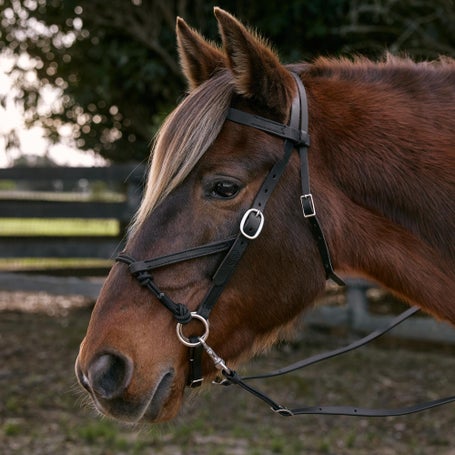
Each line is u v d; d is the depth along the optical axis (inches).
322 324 280.8
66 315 341.7
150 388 83.9
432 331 262.8
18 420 211.8
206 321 86.6
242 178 87.1
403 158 93.1
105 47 321.4
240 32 86.9
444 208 92.4
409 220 93.3
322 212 90.6
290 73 94.9
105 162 373.7
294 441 197.6
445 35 292.4
